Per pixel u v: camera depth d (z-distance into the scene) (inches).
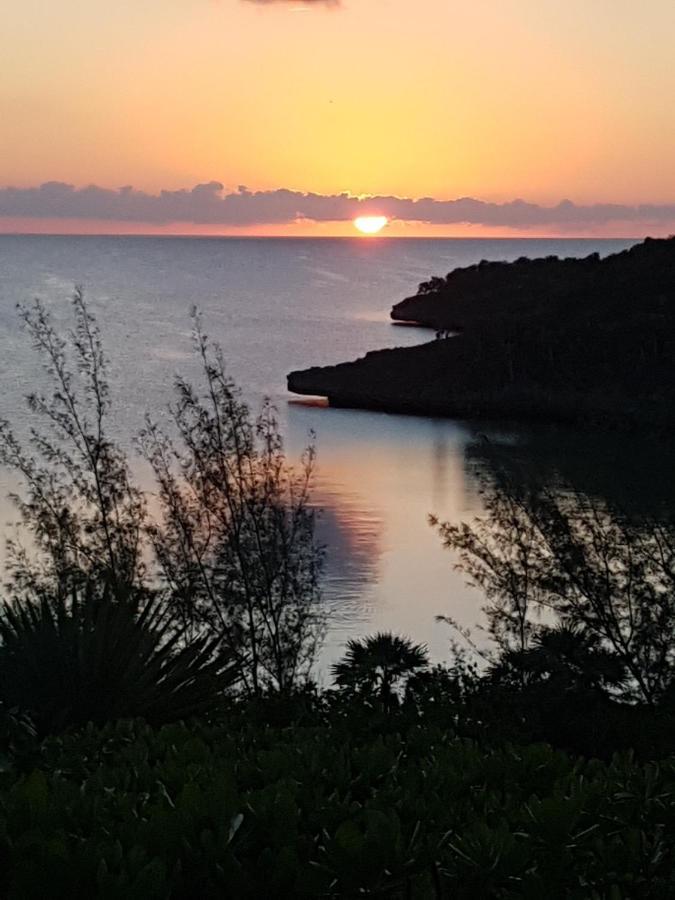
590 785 145.4
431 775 147.1
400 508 1385.3
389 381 2886.3
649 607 472.4
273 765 149.2
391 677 348.2
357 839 112.8
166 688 276.7
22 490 1079.0
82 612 290.8
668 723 348.8
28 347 3294.8
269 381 3275.1
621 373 2738.7
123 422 1882.4
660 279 3624.5
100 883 102.4
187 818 115.8
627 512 569.3
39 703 266.1
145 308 5625.0
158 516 676.1
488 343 3014.3
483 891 117.6
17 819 117.8
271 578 517.3
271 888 112.6
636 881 126.8
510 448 1737.2
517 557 555.8
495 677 372.2
